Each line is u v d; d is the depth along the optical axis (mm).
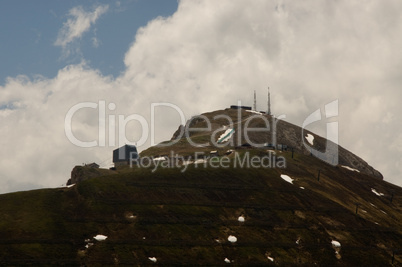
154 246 168125
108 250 161375
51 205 185625
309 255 180750
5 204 182250
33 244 157750
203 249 171375
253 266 168125
